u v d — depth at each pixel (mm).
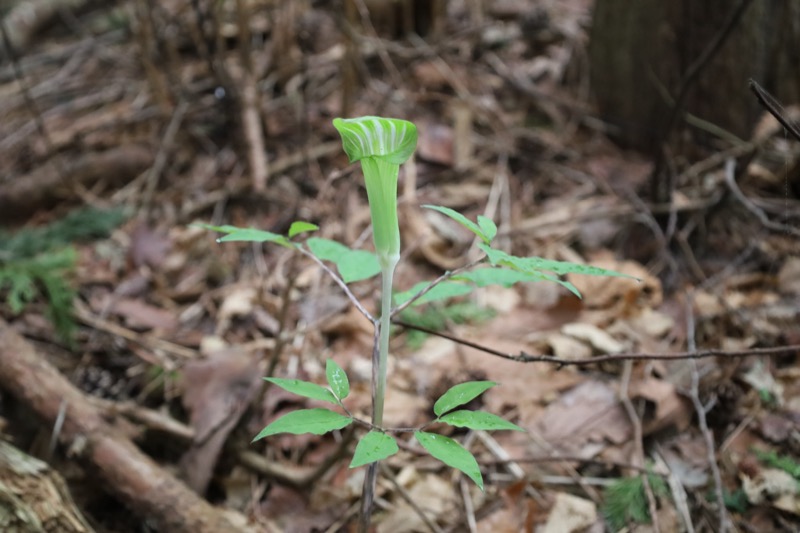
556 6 1647
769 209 1070
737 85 1150
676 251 1081
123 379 958
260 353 970
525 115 1383
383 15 1520
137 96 1499
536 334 975
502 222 1147
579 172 1244
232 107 1304
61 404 809
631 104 1270
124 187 1316
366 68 1459
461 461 487
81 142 1386
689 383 878
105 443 775
